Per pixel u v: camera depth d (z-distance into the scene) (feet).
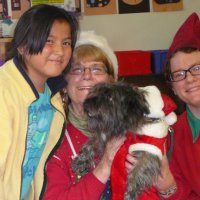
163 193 4.89
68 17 4.41
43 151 4.61
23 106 4.14
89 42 5.07
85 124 4.89
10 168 4.00
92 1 10.47
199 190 5.12
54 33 4.16
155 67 9.68
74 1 10.24
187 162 5.23
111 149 4.42
